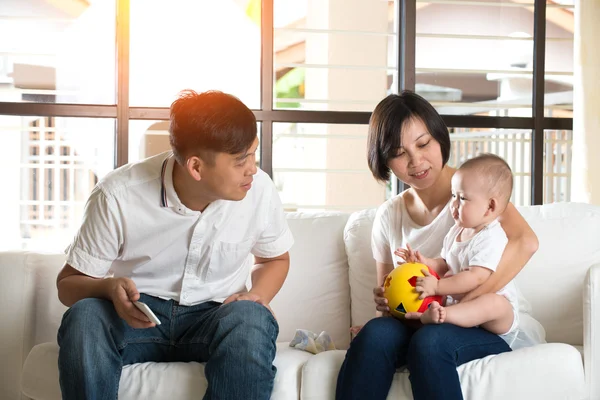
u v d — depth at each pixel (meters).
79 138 5.50
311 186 7.30
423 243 2.20
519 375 1.84
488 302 1.91
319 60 6.58
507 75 4.25
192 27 4.69
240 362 1.78
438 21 4.12
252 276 2.18
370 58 6.30
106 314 1.88
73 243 2.00
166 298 2.03
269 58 3.20
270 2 3.19
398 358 1.87
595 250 2.48
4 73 4.30
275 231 2.16
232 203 2.01
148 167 1.98
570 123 3.36
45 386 2.04
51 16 4.34
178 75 4.71
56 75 4.37
